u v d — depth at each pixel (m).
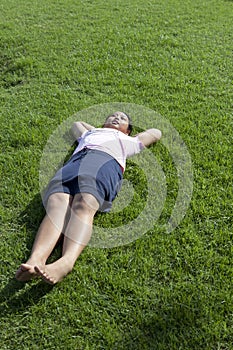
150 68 6.17
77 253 3.16
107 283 3.11
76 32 7.47
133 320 2.86
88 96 5.54
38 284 3.09
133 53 6.62
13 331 2.83
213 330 2.78
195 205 3.76
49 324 2.86
